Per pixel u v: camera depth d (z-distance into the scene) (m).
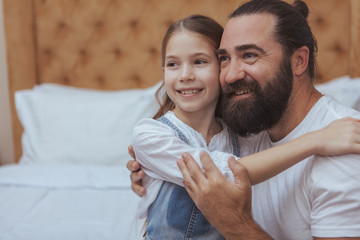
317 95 0.96
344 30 2.07
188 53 0.94
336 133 0.77
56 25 2.39
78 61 2.41
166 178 0.89
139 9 2.30
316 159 0.81
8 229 1.28
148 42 2.32
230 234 0.78
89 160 1.98
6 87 2.55
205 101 0.95
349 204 0.74
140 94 2.18
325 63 2.12
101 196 1.56
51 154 2.01
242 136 0.97
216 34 0.98
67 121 2.10
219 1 2.21
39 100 2.22
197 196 0.78
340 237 0.75
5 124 2.60
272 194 0.89
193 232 0.89
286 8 0.90
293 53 0.90
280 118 0.92
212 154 0.85
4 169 1.86
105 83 2.41
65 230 1.26
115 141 2.01
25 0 2.35
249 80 0.88
